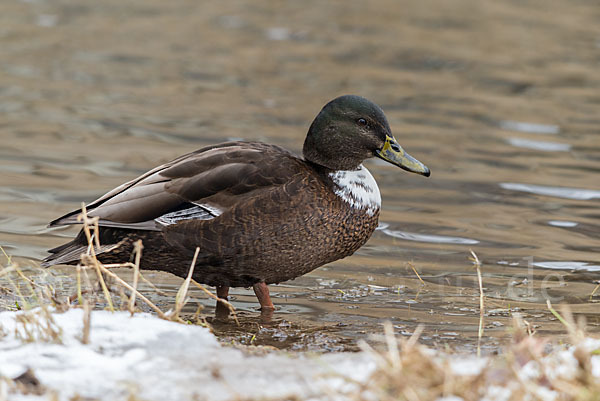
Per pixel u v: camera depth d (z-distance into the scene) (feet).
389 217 42.24
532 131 58.44
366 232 30.55
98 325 23.39
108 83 69.51
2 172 46.62
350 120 30.48
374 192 30.71
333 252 29.91
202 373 20.88
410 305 31.27
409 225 41.06
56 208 41.34
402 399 18.10
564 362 19.76
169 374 20.72
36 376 20.21
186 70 74.90
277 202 28.45
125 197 28.25
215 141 54.54
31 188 44.19
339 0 110.32
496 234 39.81
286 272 29.50
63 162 48.98
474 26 95.30
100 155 50.65
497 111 63.62
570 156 52.80
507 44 87.20
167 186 28.40
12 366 20.59
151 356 21.89
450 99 67.05
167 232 28.12
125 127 57.26
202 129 57.31
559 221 41.70
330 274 34.91
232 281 29.84
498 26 95.40
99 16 96.22
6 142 52.54
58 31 87.86
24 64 74.23
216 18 97.96
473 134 57.62
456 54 82.53
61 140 53.62
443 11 103.60
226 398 19.30
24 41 82.79
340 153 30.35
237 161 29.09
